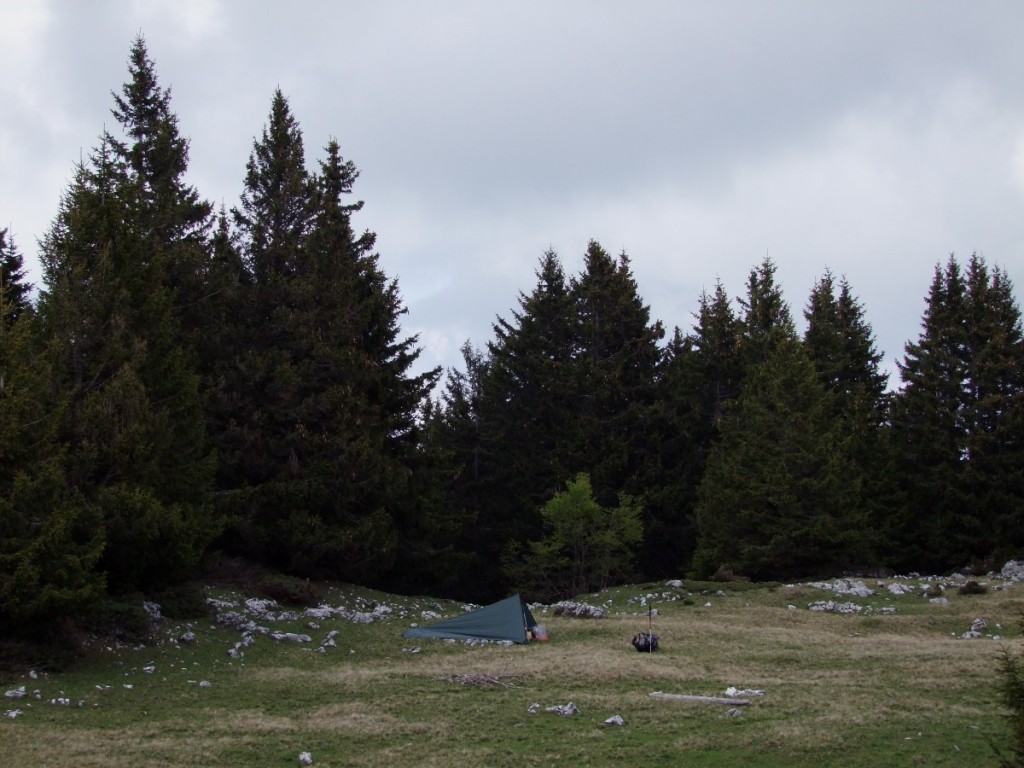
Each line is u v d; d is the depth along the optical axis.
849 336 64.56
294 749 14.64
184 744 14.65
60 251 25.61
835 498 44.28
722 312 67.00
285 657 23.50
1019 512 44.59
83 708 16.98
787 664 22.42
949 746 13.89
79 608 20.72
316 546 35.28
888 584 37.75
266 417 36.59
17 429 19.92
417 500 43.16
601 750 14.38
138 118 39.75
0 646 19.58
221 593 30.03
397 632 28.33
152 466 24.91
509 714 17.06
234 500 34.31
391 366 43.94
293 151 42.00
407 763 13.77
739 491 46.09
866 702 17.20
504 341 64.44
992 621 29.19
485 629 27.42
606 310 59.72
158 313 27.45
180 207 36.88
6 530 19.83
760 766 13.35
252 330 37.94
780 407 46.19
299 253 39.22
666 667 21.80
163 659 21.69
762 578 44.69
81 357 24.80
